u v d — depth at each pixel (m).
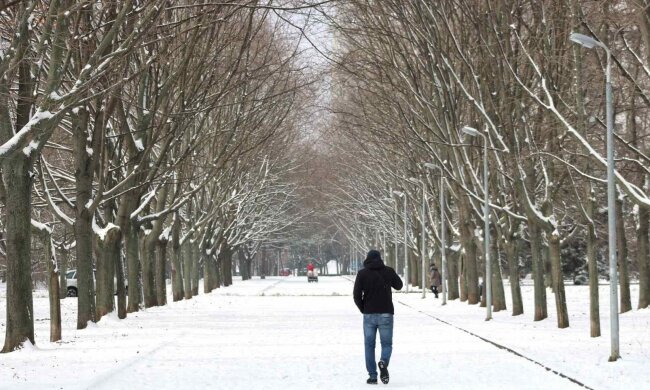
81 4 33.69
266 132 83.25
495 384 27.67
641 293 71.12
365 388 26.86
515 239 68.44
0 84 35.34
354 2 62.72
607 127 36.12
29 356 36.59
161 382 28.39
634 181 69.25
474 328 54.12
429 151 69.00
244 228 158.12
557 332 49.88
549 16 51.22
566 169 51.72
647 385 26.91
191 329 53.75
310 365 33.53
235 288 151.75
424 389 26.53
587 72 49.94
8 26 35.22
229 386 27.39
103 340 45.12
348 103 103.38
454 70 57.91
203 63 51.78
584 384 27.17
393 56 65.88
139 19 41.25
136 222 71.44
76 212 51.94
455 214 105.81
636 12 39.38
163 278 86.31
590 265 46.00
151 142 51.91
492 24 51.59
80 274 52.25
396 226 133.12
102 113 50.06
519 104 55.00
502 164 59.03
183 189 87.94
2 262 119.88
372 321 28.00
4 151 34.00
